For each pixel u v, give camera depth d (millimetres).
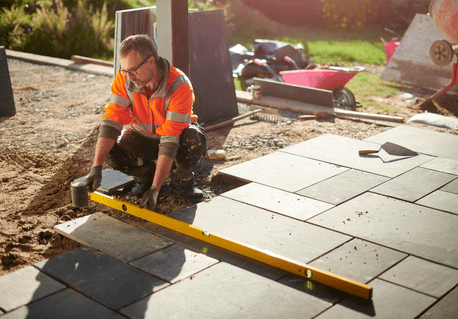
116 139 3412
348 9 16047
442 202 3678
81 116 6238
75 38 11172
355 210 3553
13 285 2650
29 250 3090
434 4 7324
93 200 3682
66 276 2740
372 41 13891
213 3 14070
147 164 3771
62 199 3883
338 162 4547
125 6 13453
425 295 2545
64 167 4531
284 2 16531
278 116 6305
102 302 2502
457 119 6215
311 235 3184
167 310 2432
